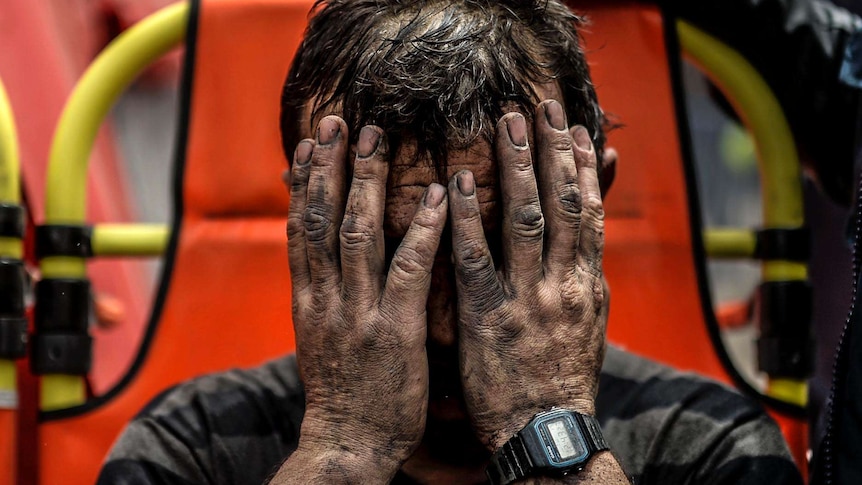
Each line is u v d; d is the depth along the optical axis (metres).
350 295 0.92
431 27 0.91
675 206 1.39
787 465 1.05
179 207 1.38
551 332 0.93
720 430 1.07
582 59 0.99
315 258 0.94
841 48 1.35
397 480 1.02
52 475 1.27
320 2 1.02
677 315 1.37
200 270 1.36
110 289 2.60
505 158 0.90
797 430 1.31
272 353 1.36
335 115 0.94
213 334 1.35
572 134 0.98
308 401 0.95
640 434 1.08
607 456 0.92
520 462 0.91
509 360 0.92
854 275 1.02
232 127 1.39
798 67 1.36
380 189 0.91
